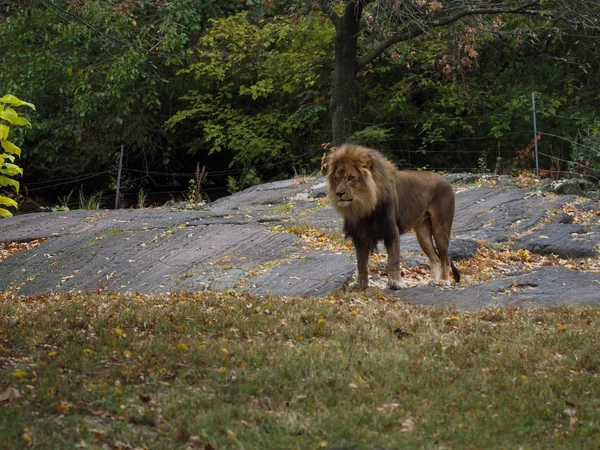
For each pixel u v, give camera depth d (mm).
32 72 26172
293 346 8992
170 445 6469
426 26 22734
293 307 10766
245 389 7609
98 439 6508
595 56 27641
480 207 17906
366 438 6676
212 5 29703
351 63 24781
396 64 27984
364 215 11969
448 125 28062
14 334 9273
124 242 16453
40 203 30391
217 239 16016
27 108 27812
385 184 12070
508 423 7086
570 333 9672
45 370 7934
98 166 30828
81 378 7797
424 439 6703
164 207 20906
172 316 10125
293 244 15266
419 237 13219
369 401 7465
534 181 20203
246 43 28375
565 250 15055
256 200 20672
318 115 28953
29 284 15133
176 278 13945
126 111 27797
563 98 28188
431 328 9914
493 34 26656
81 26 24188
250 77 28938
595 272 13688
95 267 15336
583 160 24203
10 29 25562
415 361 8594
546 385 7906
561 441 6820
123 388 7594
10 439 6328
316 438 6637
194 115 29656
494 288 12438
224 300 11289
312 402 7410
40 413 6926
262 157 28922
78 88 26500
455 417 7148
